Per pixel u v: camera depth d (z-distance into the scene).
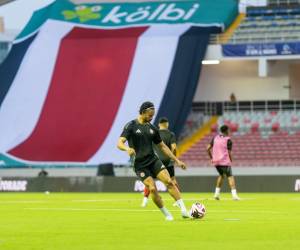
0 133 112.25
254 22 115.69
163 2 120.44
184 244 29.88
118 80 111.00
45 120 111.44
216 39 112.75
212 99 118.69
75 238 32.50
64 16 120.12
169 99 106.31
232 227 37.44
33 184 99.12
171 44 110.56
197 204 42.91
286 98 116.50
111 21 117.62
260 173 103.75
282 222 40.84
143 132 40.91
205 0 119.06
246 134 108.88
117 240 31.52
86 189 96.62
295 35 113.44
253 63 117.31
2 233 35.00
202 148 108.62
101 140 107.75
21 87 114.50
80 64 114.06
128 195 84.75
